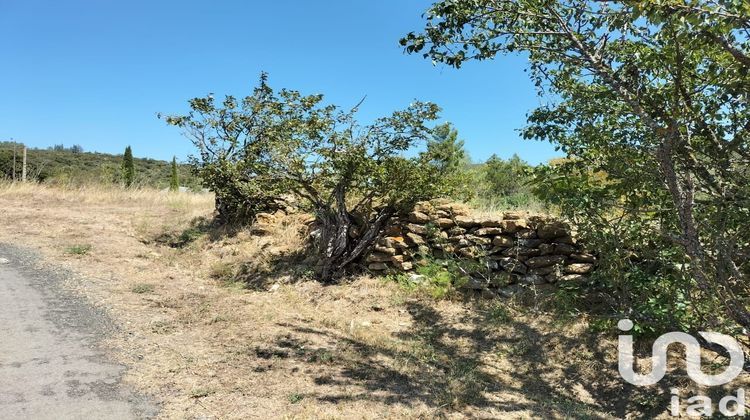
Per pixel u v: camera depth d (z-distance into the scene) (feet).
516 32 10.87
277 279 21.94
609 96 10.80
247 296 19.58
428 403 11.29
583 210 12.48
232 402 10.69
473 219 21.34
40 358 12.36
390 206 22.40
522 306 18.69
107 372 11.79
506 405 11.76
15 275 19.94
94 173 70.85
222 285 21.26
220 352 13.50
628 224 11.85
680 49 9.35
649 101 10.09
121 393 10.80
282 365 12.86
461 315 18.34
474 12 10.78
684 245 9.74
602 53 10.69
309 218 27.07
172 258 25.03
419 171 21.58
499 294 19.76
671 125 9.33
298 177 21.91
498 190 35.58
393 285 20.77
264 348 13.93
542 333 16.51
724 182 10.09
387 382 12.34
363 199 23.09
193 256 25.62
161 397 10.75
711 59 10.27
